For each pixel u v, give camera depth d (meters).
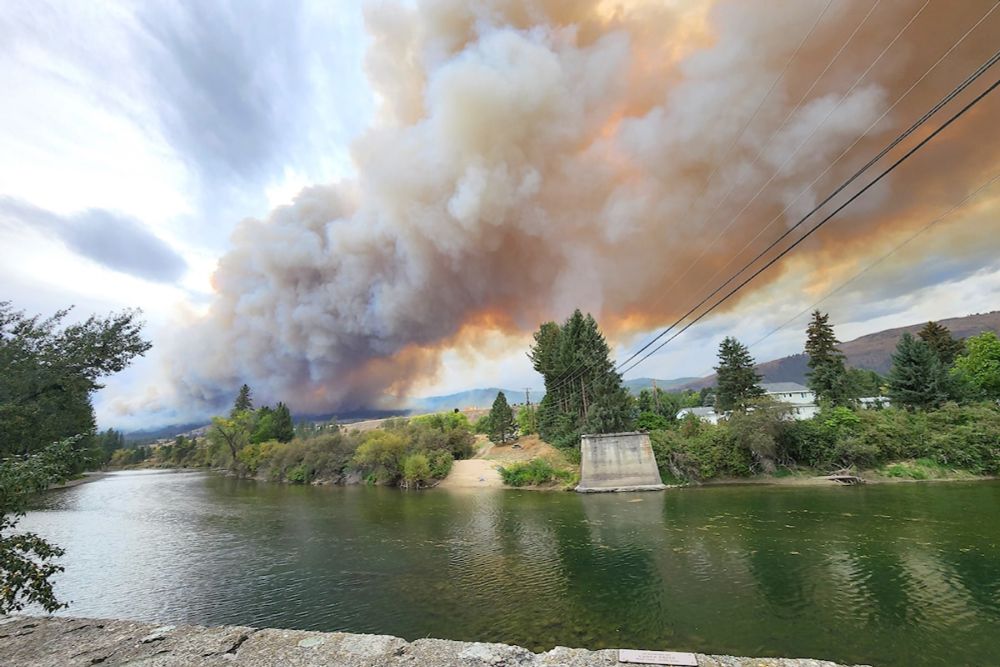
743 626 15.31
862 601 16.77
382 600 19.27
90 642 7.09
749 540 25.53
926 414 51.78
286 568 24.73
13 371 16.44
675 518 32.84
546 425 72.06
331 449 77.50
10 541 8.29
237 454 103.56
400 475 65.69
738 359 76.38
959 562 20.27
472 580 21.31
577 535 29.23
